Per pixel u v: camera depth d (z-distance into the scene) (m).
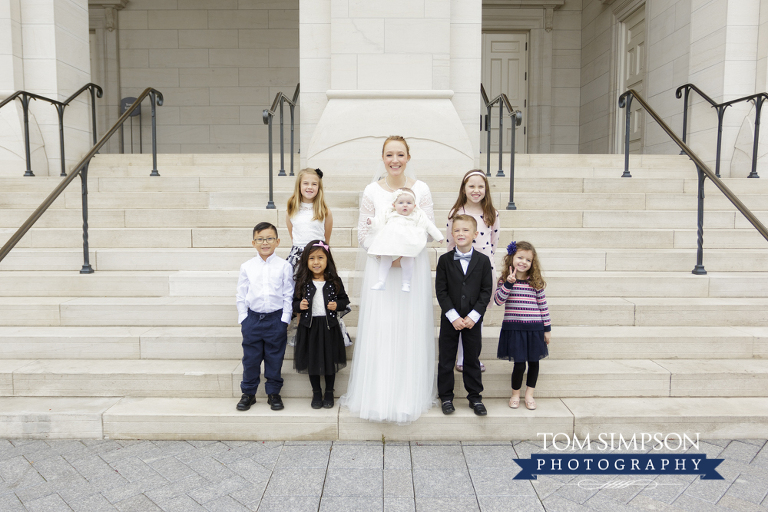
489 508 2.51
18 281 4.17
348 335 3.56
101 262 4.51
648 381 3.45
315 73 6.27
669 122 7.98
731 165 6.82
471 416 3.20
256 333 3.21
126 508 2.49
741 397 3.46
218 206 5.36
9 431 3.18
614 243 4.86
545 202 5.44
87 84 7.22
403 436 3.21
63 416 3.17
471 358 3.21
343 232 4.75
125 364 3.59
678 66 7.76
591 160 6.86
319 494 2.62
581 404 3.37
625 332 3.81
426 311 3.22
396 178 3.25
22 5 6.68
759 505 2.53
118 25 10.01
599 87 10.25
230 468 2.86
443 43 6.04
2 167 6.52
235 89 10.12
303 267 3.25
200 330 3.83
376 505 2.53
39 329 3.83
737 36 6.73
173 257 4.52
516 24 10.79
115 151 10.00
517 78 11.01
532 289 3.21
